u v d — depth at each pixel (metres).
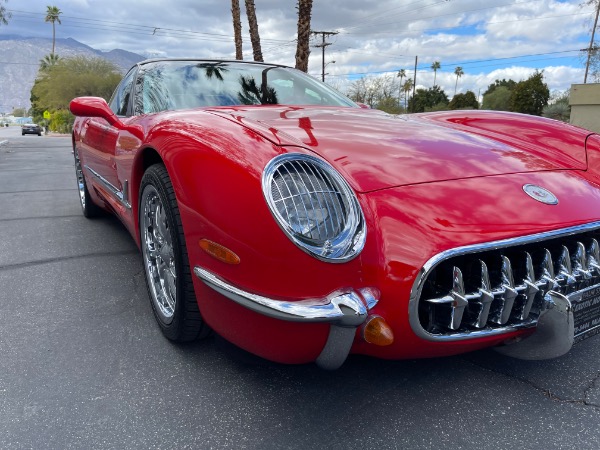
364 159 1.79
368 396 1.81
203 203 1.65
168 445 1.54
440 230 1.53
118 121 2.67
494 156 2.04
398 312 1.49
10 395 1.78
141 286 2.84
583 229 1.68
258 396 1.80
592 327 1.73
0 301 2.61
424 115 2.92
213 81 2.92
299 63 11.70
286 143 1.71
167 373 1.94
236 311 1.61
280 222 1.45
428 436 1.60
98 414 1.69
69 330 2.29
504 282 1.59
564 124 2.56
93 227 4.23
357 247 1.48
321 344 1.54
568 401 1.79
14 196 5.96
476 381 1.91
